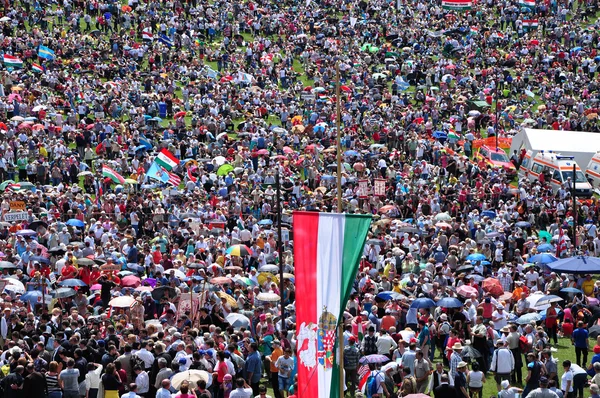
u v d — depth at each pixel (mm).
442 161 153250
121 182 131625
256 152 150125
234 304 83938
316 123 175500
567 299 96375
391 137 167250
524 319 83688
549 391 64875
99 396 62156
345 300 45656
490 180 145250
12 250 97062
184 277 90625
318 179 144625
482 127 189875
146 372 65438
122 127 159000
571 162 148375
